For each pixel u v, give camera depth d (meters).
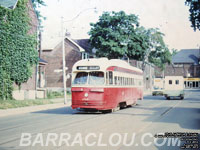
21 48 31.19
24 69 31.78
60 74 56.97
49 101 31.91
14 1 30.22
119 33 48.72
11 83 29.98
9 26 29.38
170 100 39.59
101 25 49.88
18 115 19.53
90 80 19.30
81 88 19.23
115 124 14.09
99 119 16.42
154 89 56.22
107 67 19.72
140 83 30.00
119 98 21.67
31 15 35.12
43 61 40.91
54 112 21.80
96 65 19.39
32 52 32.84
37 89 36.50
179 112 21.06
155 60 65.31
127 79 24.22
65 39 57.72
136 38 49.62
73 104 19.42
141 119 16.39
